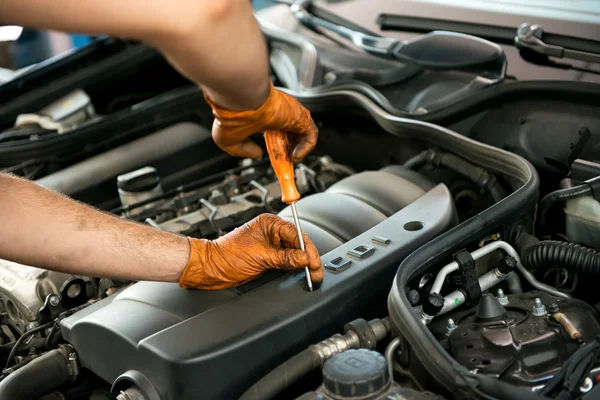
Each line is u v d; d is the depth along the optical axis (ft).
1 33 12.48
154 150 8.94
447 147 6.67
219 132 4.86
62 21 3.41
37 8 3.34
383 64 8.60
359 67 8.66
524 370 4.29
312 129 5.15
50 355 5.57
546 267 5.38
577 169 5.96
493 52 7.54
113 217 5.05
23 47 12.85
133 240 4.95
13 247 4.60
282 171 5.02
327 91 8.04
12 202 4.64
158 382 4.58
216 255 5.11
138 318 5.03
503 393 3.82
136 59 10.76
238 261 5.10
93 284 6.52
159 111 9.61
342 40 9.23
